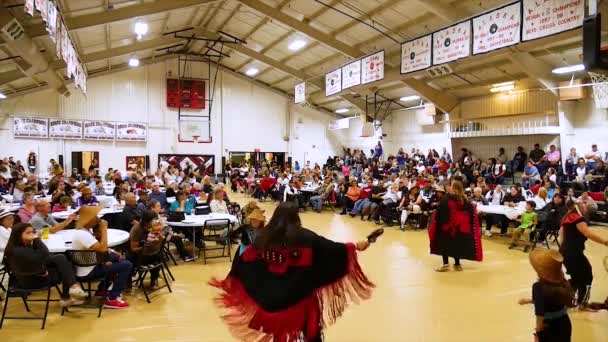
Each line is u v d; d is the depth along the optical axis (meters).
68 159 19.45
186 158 21.62
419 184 11.35
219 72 22.31
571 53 10.86
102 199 8.62
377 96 18.86
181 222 6.56
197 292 5.29
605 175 10.59
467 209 6.23
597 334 4.03
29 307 4.70
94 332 4.05
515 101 13.88
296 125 23.67
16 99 18.27
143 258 5.12
